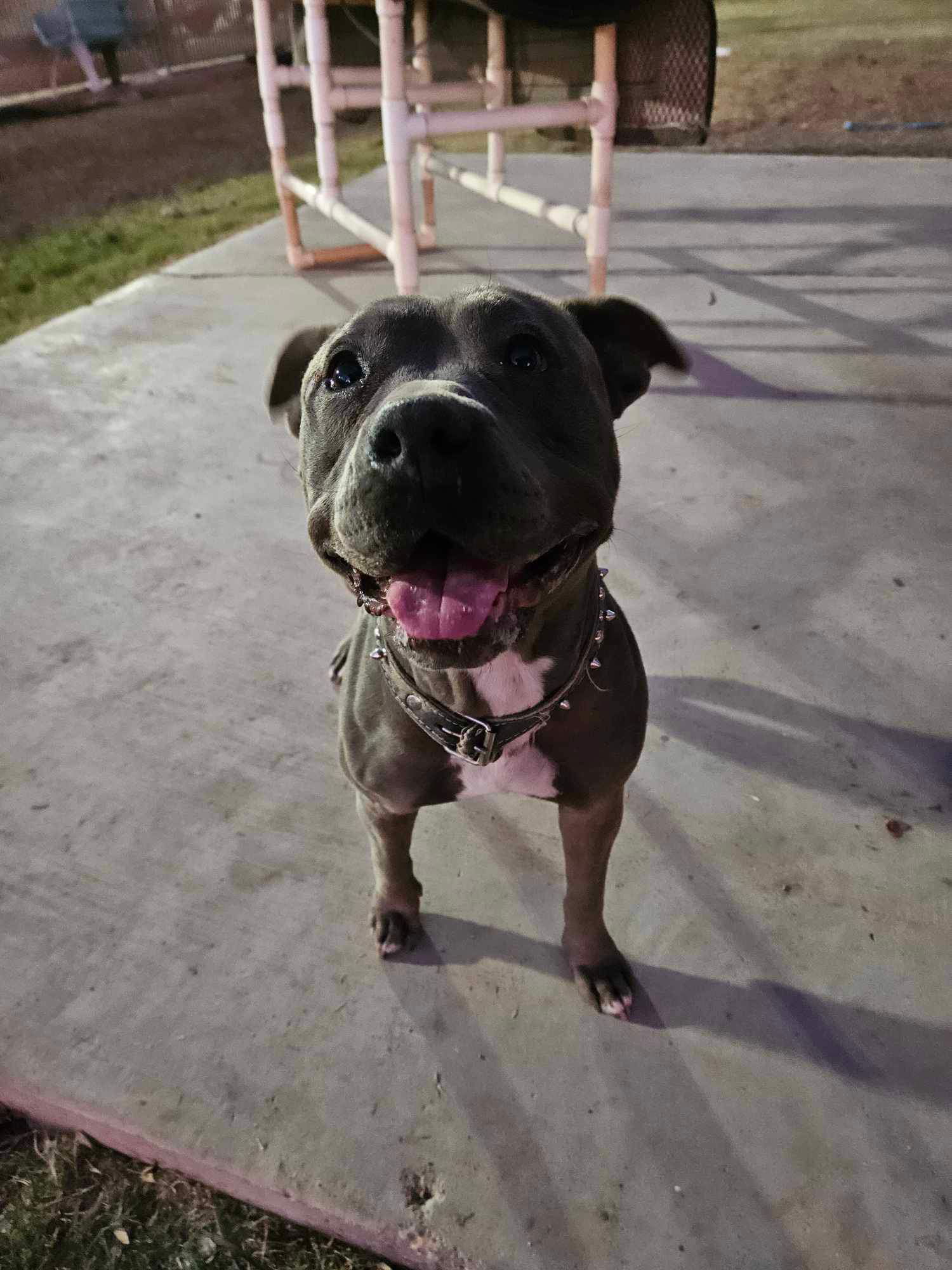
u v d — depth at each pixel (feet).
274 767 2.62
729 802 2.45
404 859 2.07
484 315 1.59
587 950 2.04
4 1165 1.91
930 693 2.74
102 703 2.85
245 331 5.26
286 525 3.63
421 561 1.51
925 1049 1.92
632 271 5.84
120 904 2.28
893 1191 1.71
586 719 1.75
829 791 2.46
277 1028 2.01
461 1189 1.74
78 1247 1.76
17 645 3.08
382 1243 1.70
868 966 2.07
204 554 3.48
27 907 2.28
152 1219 1.79
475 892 2.27
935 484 3.65
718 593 3.15
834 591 3.13
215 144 11.02
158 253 6.90
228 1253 1.74
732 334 4.98
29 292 6.47
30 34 13.94
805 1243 1.66
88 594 3.30
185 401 4.53
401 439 1.27
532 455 1.50
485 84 5.26
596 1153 1.78
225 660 3.00
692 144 4.57
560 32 4.67
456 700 1.77
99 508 3.76
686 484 3.74
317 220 7.12
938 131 8.61
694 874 2.28
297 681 2.91
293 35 5.77
